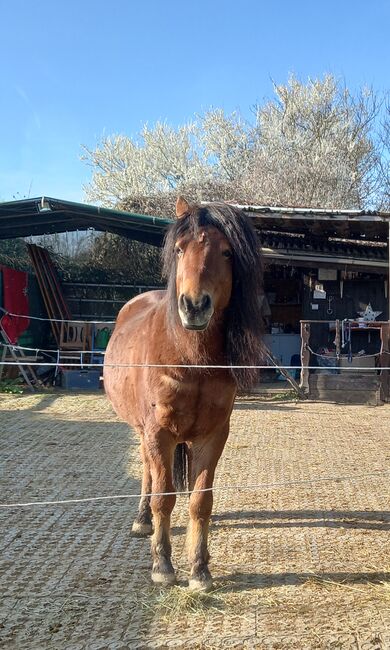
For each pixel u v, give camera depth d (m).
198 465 3.47
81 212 11.24
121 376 3.97
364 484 5.57
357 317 12.75
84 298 15.88
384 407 10.11
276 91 25.61
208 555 3.44
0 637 2.87
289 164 23.00
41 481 5.55
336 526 4.44
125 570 3.63
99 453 6.68
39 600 3.25
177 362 3.22
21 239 15.96
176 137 24.38
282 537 4.21
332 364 12.39
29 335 13.59
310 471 6.04
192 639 2.84
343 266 12.45
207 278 2.96
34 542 4.08
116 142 24.28
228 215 3.15
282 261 12.53
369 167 25.00
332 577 3.55
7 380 12.03
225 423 3.43
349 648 2.76
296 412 9.57
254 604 3.20
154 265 15.88
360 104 25.41
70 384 12.30
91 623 3.00
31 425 8.30
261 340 3.33
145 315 4.02
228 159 24.36
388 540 4.17
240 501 5.02
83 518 4.57
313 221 10.59
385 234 11.91
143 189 23.53
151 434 3.37
